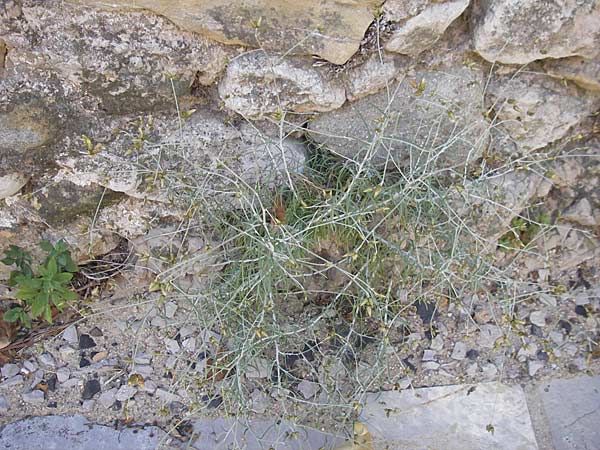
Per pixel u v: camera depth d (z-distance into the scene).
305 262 0.68
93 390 0.76
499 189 0.79
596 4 0.67
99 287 0.81
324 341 0.76
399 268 0.77
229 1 0.63
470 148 0.76
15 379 0.76
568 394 0.75
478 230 0.81
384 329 0.68
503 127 0.77
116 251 0.81
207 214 0.74
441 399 0.75
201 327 0.75
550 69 0.73
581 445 0.72
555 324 0.80
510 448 0.71
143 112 0.69
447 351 0.78
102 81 0.65
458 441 0.72
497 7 0.66
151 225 0.77
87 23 0.62
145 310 0.79
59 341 0.78
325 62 0.69
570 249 0.85
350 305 0.79
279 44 0.66
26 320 0.76
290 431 0.72
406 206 0.71
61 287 0.72
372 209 0.70
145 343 0.78
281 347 0.76
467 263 0.74
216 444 0.72
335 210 0.70
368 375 0.75
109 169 0.71
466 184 0.72
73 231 0.76
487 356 0.78
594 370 0.77
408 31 0.67
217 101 0.71
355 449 0.70
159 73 0.66
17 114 0.65
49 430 0.73
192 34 0.65
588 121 0.80
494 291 0.82
